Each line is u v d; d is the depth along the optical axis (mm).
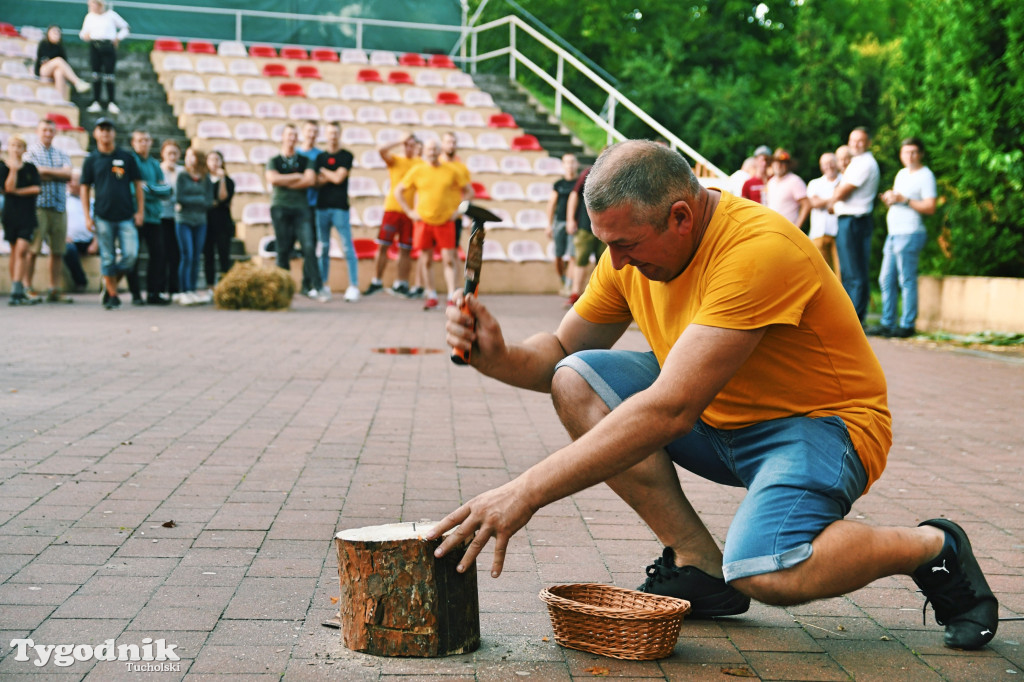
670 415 2633
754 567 2689
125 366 8062
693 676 2738
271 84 21938
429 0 25828
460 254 18188
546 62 32250
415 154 16094
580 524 4195
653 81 27875
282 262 14453
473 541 2688
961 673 2805
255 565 3533
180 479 4680
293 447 5430
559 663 2803
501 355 3094
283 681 2615
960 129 12180
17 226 12945
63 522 3949
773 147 20484
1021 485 5090
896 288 12109
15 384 7062
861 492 2961
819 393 2891
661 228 2688
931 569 2908
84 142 18266
